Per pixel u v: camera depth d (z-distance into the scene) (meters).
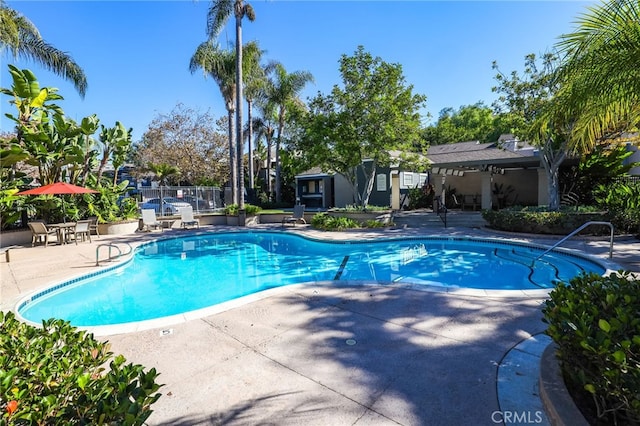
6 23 11.48
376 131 14.02
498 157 15.98
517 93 12.18
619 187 11.78
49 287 6.88
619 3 3.91
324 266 9.68
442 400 2.79
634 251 8.65
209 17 17.53
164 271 9.43
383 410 2.69
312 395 2.92
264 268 9.63
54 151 13.11
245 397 2.91
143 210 15.97
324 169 15.95
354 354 3.62
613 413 2.10
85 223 12.25
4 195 11.27
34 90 11.95
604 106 4.51
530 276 8.22
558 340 2.42
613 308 2.55
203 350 3.79
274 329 4.32
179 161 27.45
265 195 26.67
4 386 1.64
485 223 15.13
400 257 10.46
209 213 18.75
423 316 4.64
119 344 3.98
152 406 2.81
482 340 3.85
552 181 12.64
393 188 20.89
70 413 1.66
